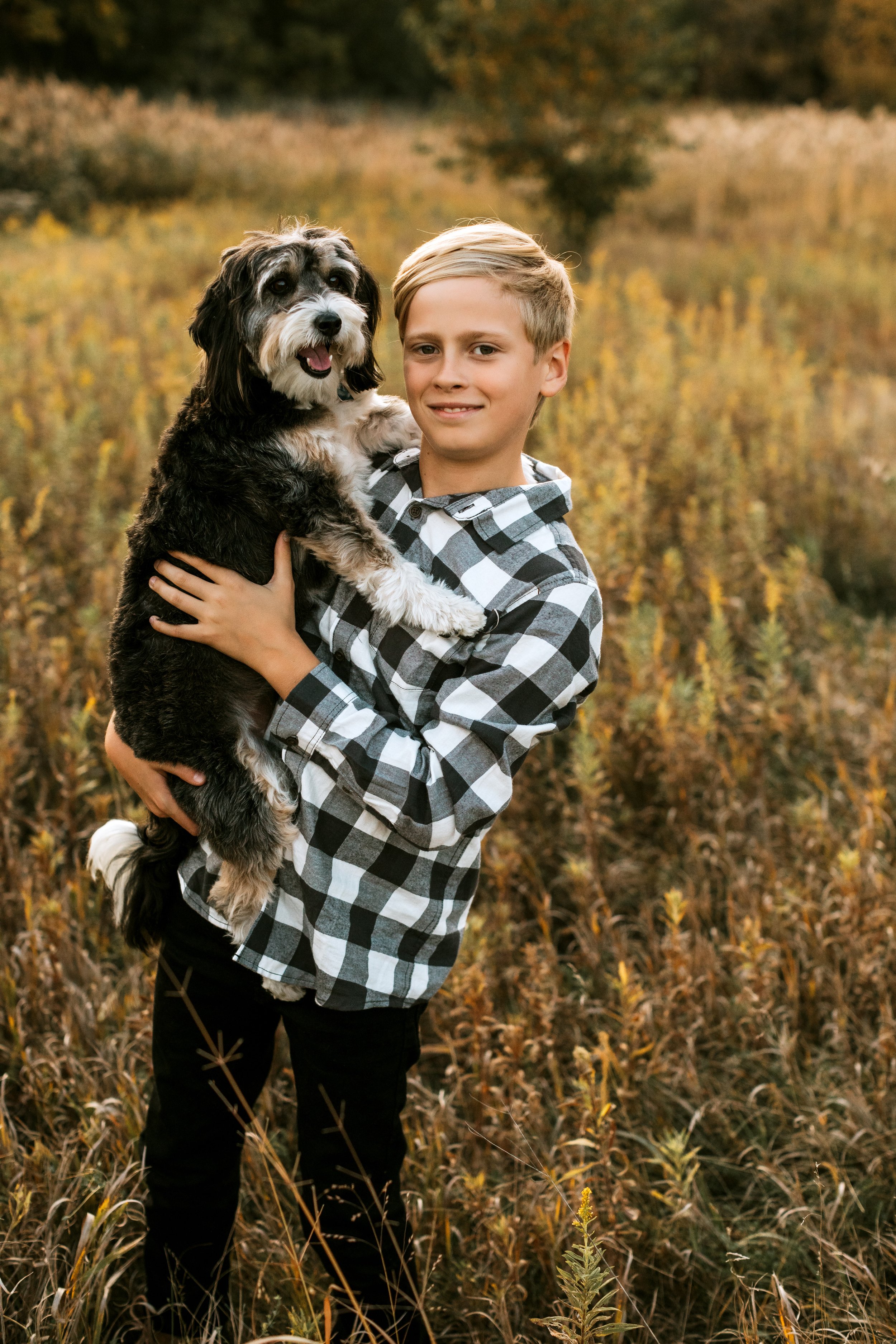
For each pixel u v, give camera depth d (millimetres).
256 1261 2355
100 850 2281
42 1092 2617
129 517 4520
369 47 35844
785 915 3188
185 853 2238
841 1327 2174
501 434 1912
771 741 4031
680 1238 2424
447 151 19625
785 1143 2707
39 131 16875
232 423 2521
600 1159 2359
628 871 3387
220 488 2375
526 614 1823
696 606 4594
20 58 28453
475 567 1907
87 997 2941
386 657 1938
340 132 22422
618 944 3096
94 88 29484
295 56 33938
